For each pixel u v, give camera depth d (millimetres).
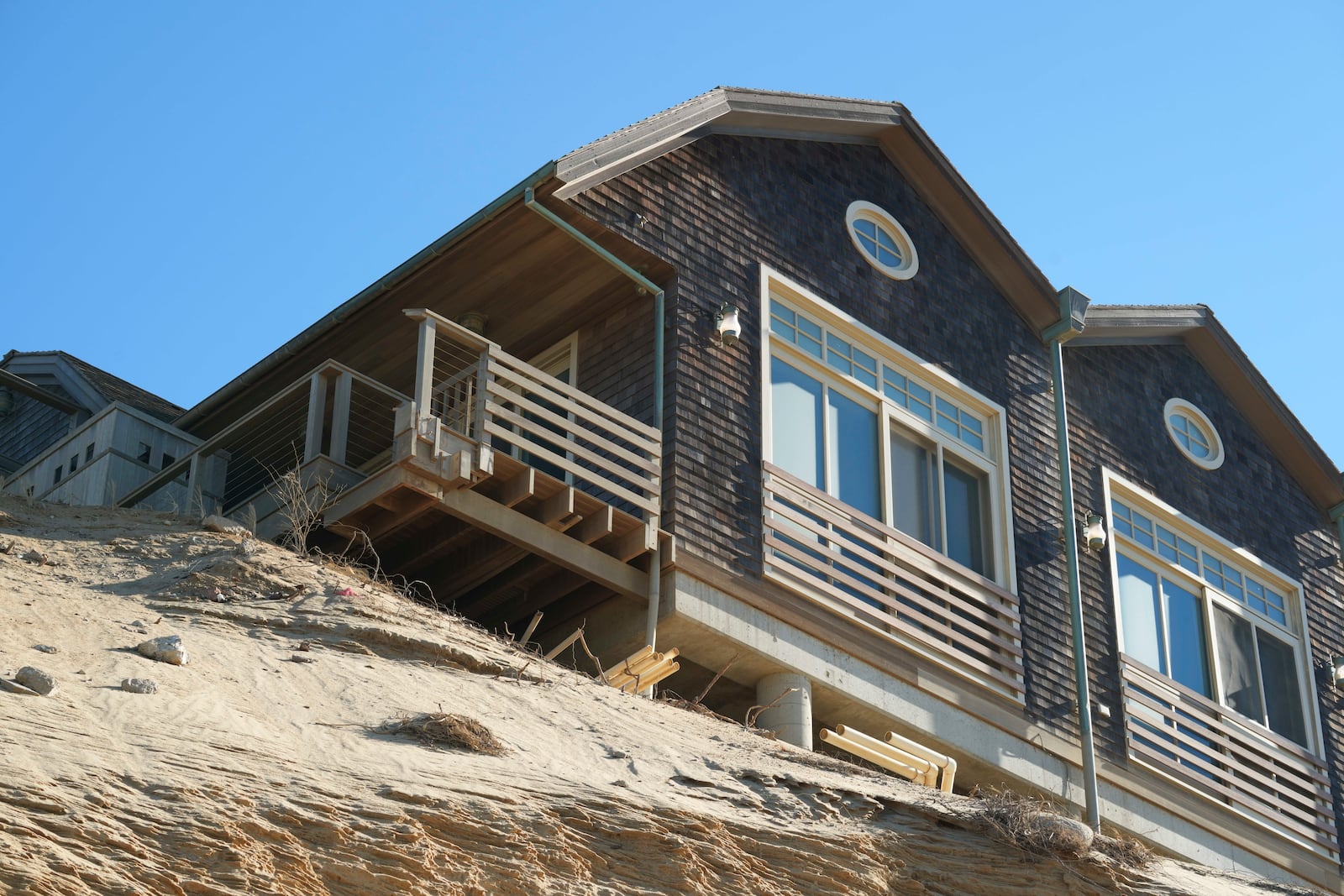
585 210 14961
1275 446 21812
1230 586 20062
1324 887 18828
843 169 17875
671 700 12992
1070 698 17266
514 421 13883
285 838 7754
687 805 9562
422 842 8094
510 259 15422
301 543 12984
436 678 10945
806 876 9219
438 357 16719
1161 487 19703
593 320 16359
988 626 17125
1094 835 10656
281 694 9867
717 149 16609
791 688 14797
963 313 18359
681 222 15859
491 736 9789
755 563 14992
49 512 13836
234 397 18094
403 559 14344
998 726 16406
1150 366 20578
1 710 8328
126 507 15094
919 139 18328
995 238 18719
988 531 17562
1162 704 18453
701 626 14281
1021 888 9898
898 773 14344
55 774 7688
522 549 13852
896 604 15945
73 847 7141
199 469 14602
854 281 17297
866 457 16656
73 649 9828
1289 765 19188
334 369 14422
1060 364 18766
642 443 14680
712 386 15391
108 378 21969
